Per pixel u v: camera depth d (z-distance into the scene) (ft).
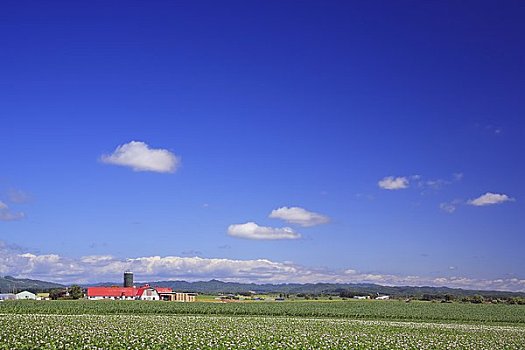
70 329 159.53
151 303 338.75
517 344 153.69
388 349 135.54
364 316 297.33
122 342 131.54
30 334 142.00
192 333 156.97
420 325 226.99
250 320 235.40
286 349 129.70
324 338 153.79
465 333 187.73
